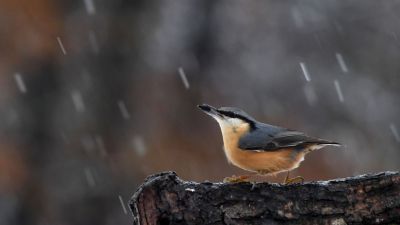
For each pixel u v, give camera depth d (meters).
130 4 18.06
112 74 17.73
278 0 22.25
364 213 6.32
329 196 6.35
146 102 17.91
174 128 17.17
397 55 21.45
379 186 6.36
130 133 17.25
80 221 16.64
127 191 16.39
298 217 6.31
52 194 16.80
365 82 21.28
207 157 16.23
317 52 21.81
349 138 19.88
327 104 20.70
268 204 6.32
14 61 17.09
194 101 18.30
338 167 16.64
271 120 18.81
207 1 22.02
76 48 17.56
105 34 17.73
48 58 17.34
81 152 17.00
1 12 16.92
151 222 6.26
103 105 17.52
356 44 21.73
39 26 17.12
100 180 16.59
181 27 21.67
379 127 20.20
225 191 6.33
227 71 21.47
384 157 19.42
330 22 21.94
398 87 21.00
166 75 18.83
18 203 16.80
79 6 17.67
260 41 22.17
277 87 21.02
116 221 16.44
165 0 20.73
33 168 17.00
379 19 21.80
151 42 19.08
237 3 22.30
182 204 6.28
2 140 16.97
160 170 16.12
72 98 17.41
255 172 8.70
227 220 6.27
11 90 17.25
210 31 21.94
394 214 6.32
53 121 17.39
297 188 6.38
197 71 20.52
